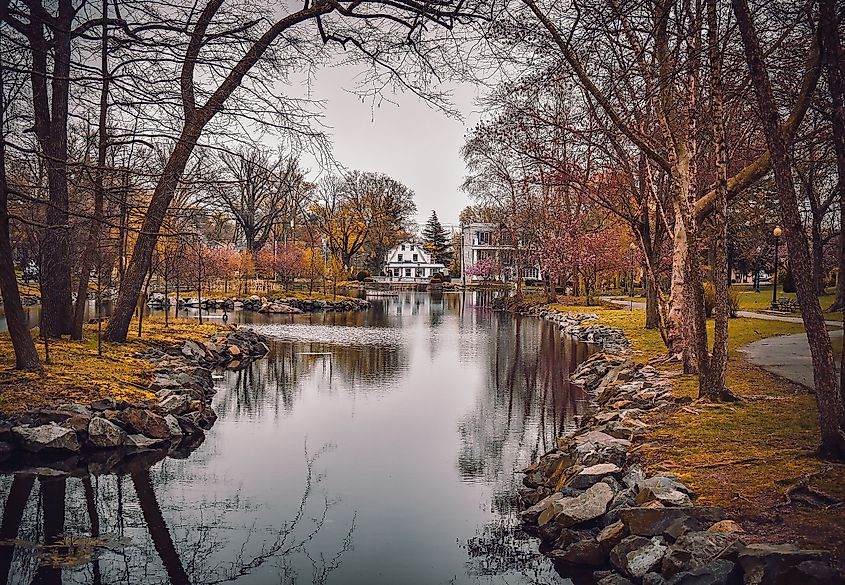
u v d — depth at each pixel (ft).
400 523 26.91
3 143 35.60
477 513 27.86
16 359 41.45
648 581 17.89
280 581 21.66
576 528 23.15
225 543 24.84
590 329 99.76
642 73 37.83
